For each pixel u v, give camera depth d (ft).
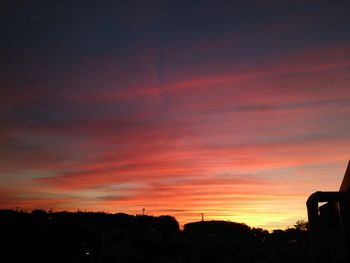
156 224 249.75
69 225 176.96
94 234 179.42
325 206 22.88
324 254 22.08
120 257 156.87
